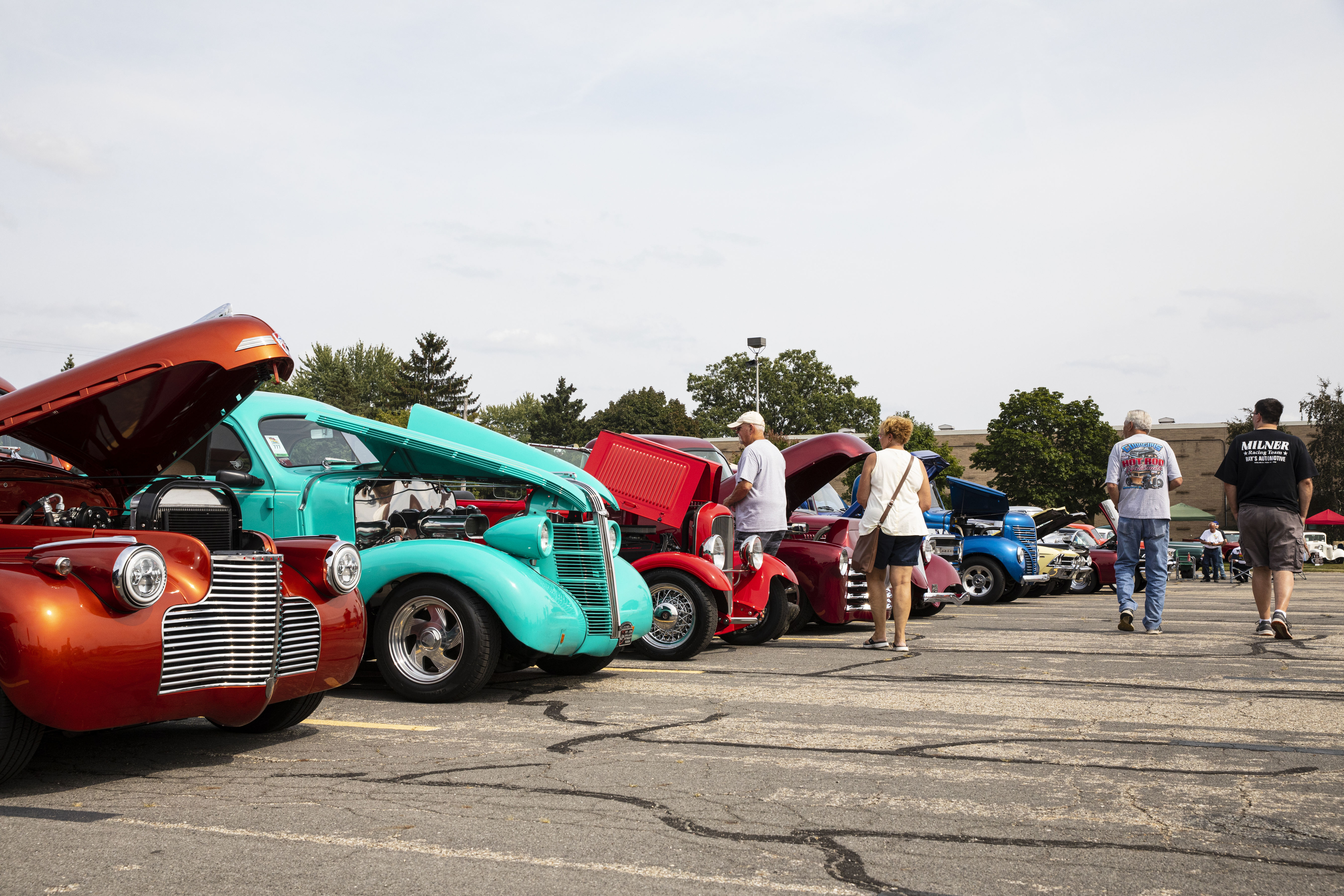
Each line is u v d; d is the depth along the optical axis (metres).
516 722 5.21
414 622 5.97
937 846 3.20
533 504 6.71
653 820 3.46
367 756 4.43
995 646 8.27
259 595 4.28
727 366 78.81
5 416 4.26
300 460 6.68
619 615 6.59
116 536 3.99
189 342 4.36
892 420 8.19
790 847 3.18
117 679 3.73
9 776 3.79
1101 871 2.97
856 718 5.26
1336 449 65.69
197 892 2.76
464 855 3.08
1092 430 56.47
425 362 97.56
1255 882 2.88
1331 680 6.34
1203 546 25.70
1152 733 4.86
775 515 8.84
